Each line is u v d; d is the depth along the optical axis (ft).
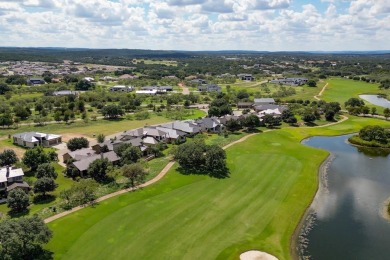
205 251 206.69
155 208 256.93
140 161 347.15
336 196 294.05
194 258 199.52
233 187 298.35
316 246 218.38
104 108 605.73
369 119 601.21
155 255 200.64
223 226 235.61
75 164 322.34
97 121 581.94
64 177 322.75
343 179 333.42
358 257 207.31
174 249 207.10
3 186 285.84
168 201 268.82
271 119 541.75
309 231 236.63
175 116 620.08
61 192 265.95
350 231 236.63
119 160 353.51
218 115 588.91
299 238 227.81
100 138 427.74
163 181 307.37
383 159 397.80
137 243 211.61
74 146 392.88
